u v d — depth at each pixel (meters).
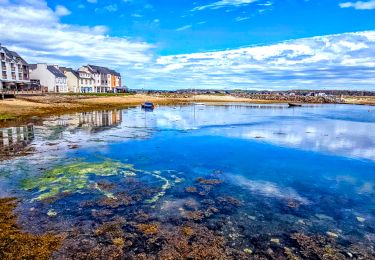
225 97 154.25
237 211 13.10
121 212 12.62
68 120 44.41
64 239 10.24
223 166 20.56
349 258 9.68
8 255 9.03
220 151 25.20
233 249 9.98
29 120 43.12
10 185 15.64
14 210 12.53
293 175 18.81
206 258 9.40
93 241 10.19
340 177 18.56
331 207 13.90
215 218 12.31
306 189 16.31
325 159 23.05
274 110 81.88
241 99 144.00
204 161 21.78
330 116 63.06
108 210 12.78
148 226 11.34
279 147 27.38
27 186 15.51
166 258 9.31
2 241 9.87
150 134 33.69
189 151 25.00
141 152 24.20
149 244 10.09
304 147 27.58
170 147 26.52
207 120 50.38
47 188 15.26
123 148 25.62
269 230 11.41
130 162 20.97
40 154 22.73
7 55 85.44
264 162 21.80
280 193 15.57
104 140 29.25
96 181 16.53
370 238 11.02
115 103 81.62
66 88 114.56
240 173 19.00
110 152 23.95
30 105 56.69
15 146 25.56
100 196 14.35
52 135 31.30
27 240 10.01
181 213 12.69
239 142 29.58
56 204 13.28
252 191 15.77
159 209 13.04
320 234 11.23
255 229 11.45
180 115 58.88
